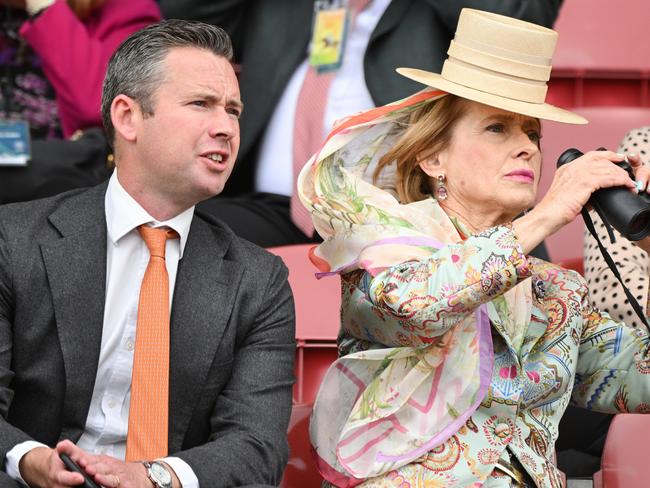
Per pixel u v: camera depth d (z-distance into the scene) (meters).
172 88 10.32
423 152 11.02
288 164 16.70
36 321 10.16
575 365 10.73
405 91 16.03
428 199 10.84
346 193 10.84
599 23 19.30
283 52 17.00
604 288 12.98
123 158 10.52
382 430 10.30
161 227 10.58
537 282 11.10
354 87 16.48
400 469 10.18
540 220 10.05
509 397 10.28
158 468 9.59
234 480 9.91
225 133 10.33
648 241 10.55
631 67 19.19
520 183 10.79
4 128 16.66
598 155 10.26
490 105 10.65
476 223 10.98
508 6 15.82
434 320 9.89
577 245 16.86
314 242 16.39
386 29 16.14
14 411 10.23
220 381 10.43
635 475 11.81
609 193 10.11
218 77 10.42
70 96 18.56
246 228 16.06
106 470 9.23
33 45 18.66
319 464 10.61
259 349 10.59
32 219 10.45
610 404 11.22
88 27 18.95
